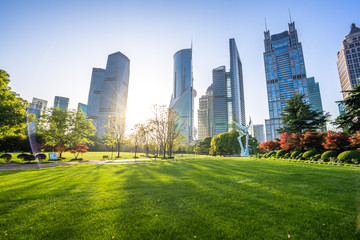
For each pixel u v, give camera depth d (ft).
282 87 557.74
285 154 88.17
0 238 11.46
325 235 11.59
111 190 24.04
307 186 24.85
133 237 11.50
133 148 281.95
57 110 101.14
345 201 18.26
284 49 574.56
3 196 20.98
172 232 12.10
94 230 12.48
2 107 57.77
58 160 88.94
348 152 54.49
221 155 184.85
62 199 19.80
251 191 22.65
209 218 14.32
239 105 604.08
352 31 393.70
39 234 11.93
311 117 97.19
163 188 25.05
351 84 354.95
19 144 91.61
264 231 12.19
